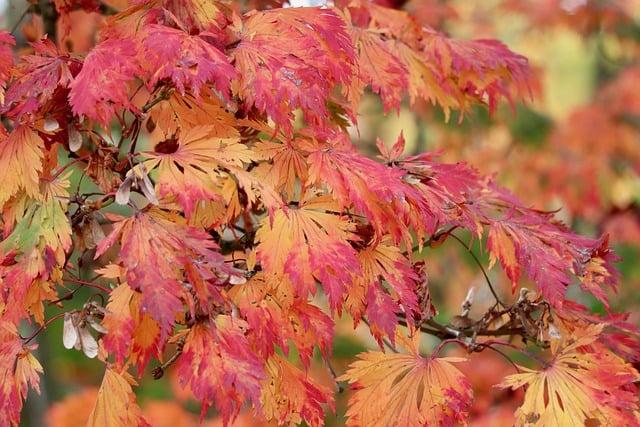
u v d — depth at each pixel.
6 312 1.57
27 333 2.18
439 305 3.86
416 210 1.64
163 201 1.59
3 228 1.64
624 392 1.65
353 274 1.62
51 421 2.33
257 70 1.59
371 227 1.65
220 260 1.55
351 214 1.64
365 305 1.64
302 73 1.59
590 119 4.14
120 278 1.60
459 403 1.63
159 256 1.54
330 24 1.63
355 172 1.61
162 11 1.62
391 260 1.64
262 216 1.78
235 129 1.64
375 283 1.63
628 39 4.51
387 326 1.61
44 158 1.61
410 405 1.64
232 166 1.58
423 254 3.63
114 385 1.60
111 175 1.62
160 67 1.55
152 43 1.56
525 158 3.97
